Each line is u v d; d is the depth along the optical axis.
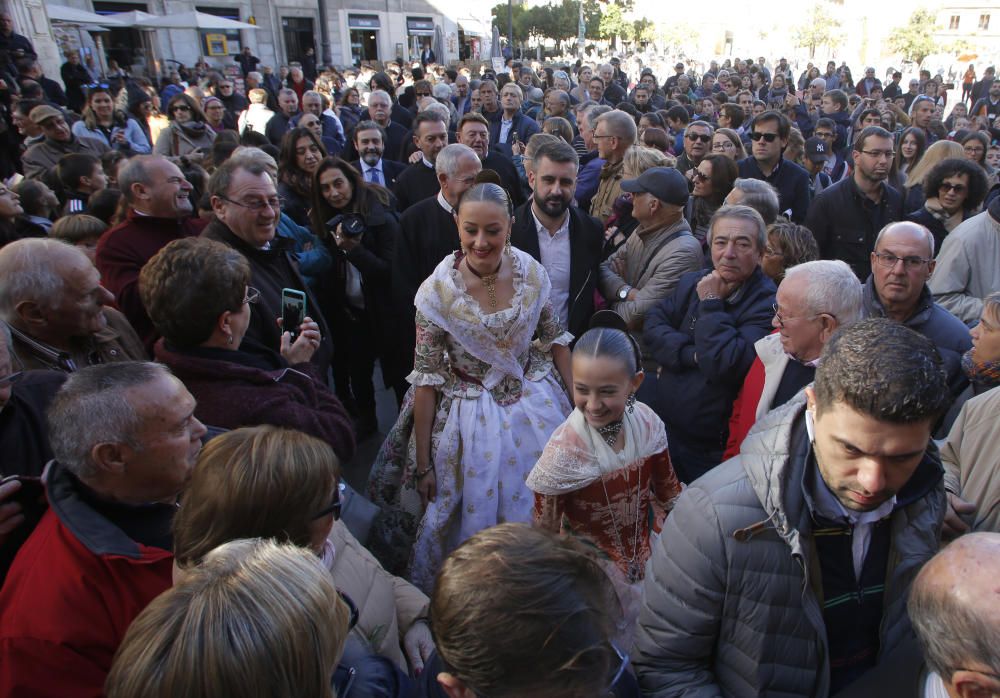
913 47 39.31
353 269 3.77
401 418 2.55
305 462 1.27
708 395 2.54
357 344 3.89
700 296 2.53
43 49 15.33
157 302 1.86
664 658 1.38
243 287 1.95
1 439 1.62
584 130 5.88
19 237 3.36
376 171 5.71
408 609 1.82
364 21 29.14
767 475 1.25
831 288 1.91
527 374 2.52
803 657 1.29
